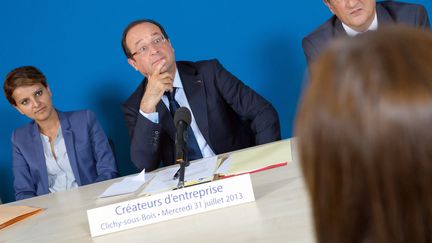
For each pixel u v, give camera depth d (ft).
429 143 0.82
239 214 3.84
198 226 3.78
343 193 0.91
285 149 5.62
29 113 8.04
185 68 8.07
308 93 0.93
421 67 0.83
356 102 0.86
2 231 4.92
